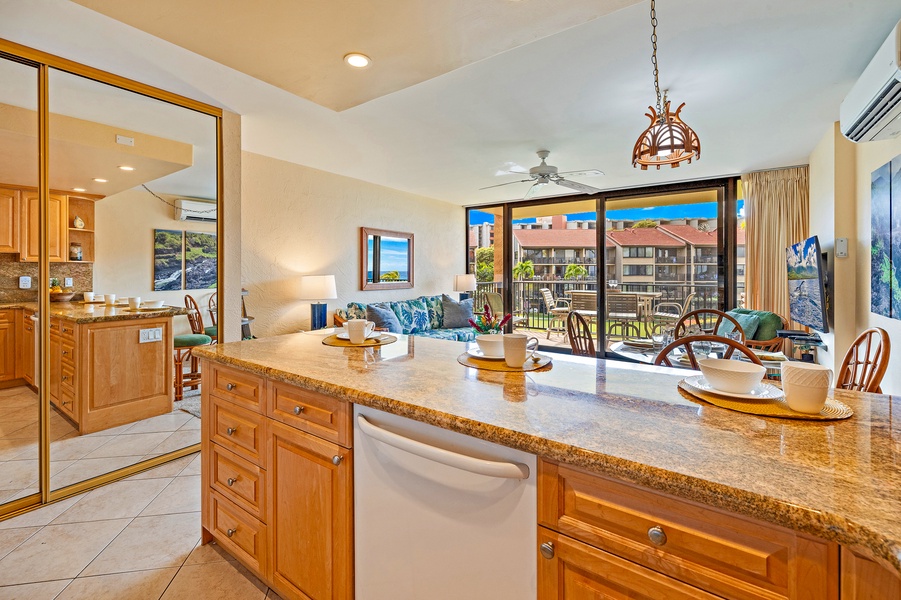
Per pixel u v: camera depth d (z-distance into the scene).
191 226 2.78
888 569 0.51
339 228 4.79
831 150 3.23
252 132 3.33
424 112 2.91
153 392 2.67
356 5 1.37
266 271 4.07
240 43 1.60
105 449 2.45
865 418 0.95
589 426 0.91
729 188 4.92
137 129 2.55
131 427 2.57
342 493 1.25
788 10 1.79
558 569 0.85
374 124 3.14
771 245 4.54
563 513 0.84
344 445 1.24
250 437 1.56
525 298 6.44
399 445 1.05
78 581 1.62
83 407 2.36
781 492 0.63
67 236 2.30
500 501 0.94
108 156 2.44
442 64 1.76
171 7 1.38
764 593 0.64
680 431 0.88
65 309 2.28
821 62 2.23
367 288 5.13
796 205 4.41
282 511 1.44
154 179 2.63
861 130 2.21
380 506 1.17
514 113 2.91
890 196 2.34
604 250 5.76
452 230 6.64
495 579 0.95
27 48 2.06
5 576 1.63
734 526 0.67
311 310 4.25
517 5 1.38
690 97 2.66
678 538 0.71
